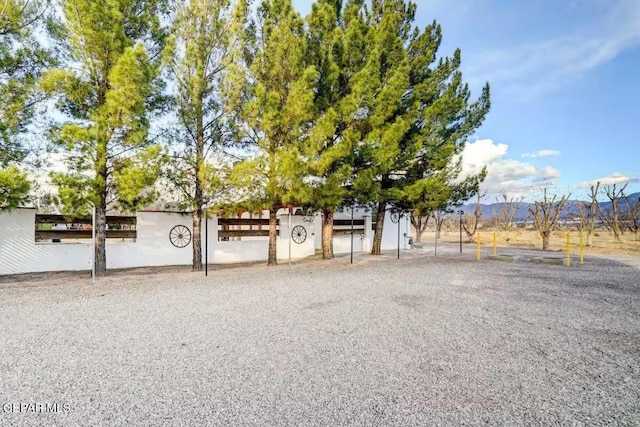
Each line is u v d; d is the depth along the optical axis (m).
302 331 4.95
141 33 10.39
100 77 9.56
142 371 3.61
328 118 10.86
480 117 14.91
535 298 7.23
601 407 2.95
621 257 15.87
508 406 2.95
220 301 6.89
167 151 10.20
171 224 13.72
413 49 14.87
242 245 15.34
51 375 3.51
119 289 8.21
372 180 12.40
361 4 14.40
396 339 4.62
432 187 13.37
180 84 10.75
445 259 14.86
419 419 2.73
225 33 11.25
